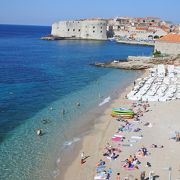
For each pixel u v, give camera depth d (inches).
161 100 2363.4
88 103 2379.4
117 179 1226.6
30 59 5000.0
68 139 1686.8
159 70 3376.0
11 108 2207.2
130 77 3467.0
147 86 2731.3
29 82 3112.7
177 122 1878.7
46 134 1750.7
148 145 1553.9
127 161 1369.3
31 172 1331.2
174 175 1258.6
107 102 2400.3
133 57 4785.9
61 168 1373.0
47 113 2122.3
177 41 4948.3
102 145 1594.5
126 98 2479.1
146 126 1822.1
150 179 1210.6
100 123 1927.9
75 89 2851.9
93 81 3235.7
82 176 1300.4
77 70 3917.3
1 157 1451.8
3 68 3971.5
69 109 2220.7
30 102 2378.2
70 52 6161.4
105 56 5595.5
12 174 1307.8
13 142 1627.7
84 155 1492.4
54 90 2797.7
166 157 1417.3
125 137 1674.5
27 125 1883.6
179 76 3198.8
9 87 2856.8
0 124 1879.9
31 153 1509.6
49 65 4340.6
